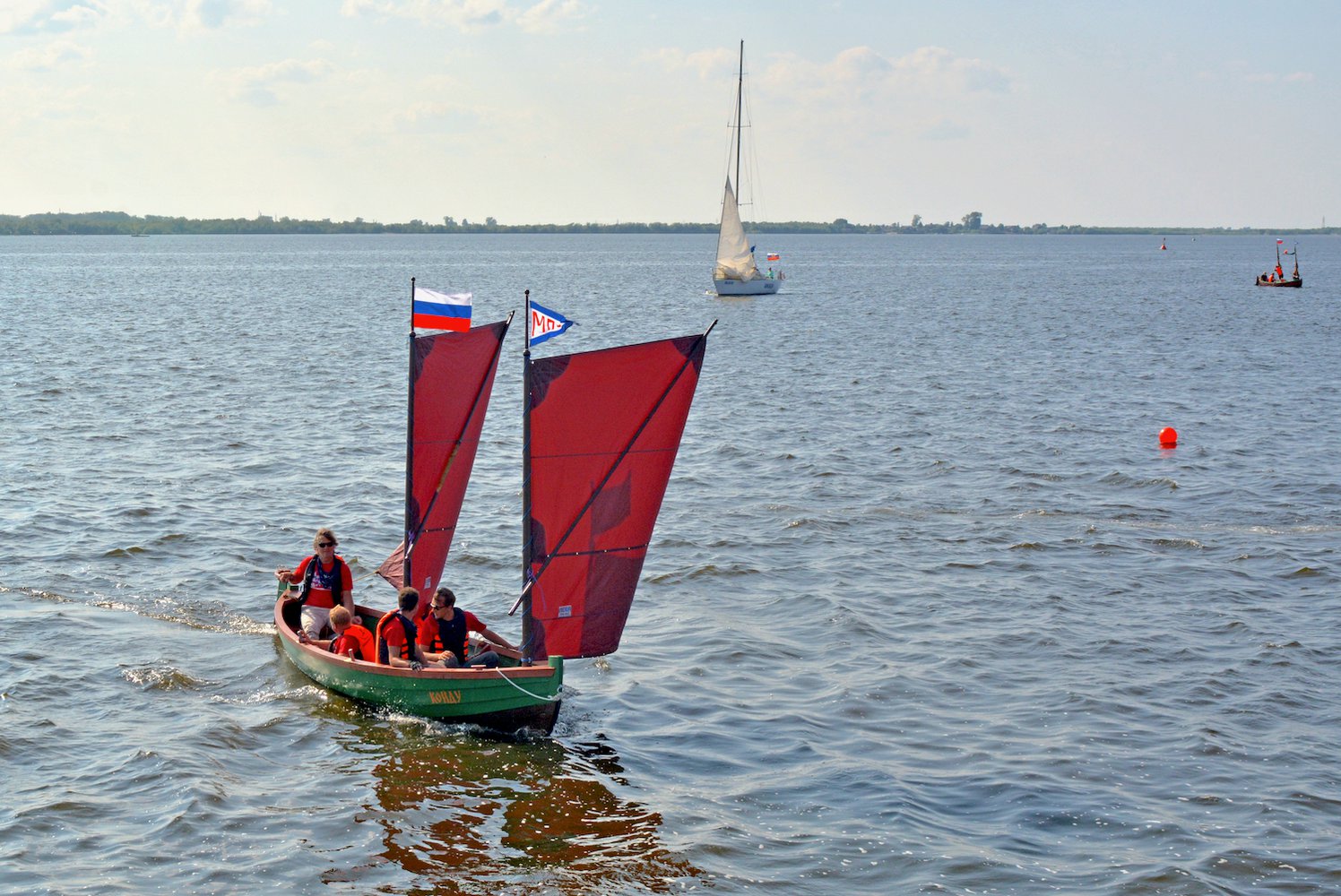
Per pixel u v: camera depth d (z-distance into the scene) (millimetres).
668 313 107750
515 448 40844
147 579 25344
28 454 37469
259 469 36469
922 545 28953
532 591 18484
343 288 145250
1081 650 21906
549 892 13930
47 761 16703
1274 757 17453
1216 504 32938
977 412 48281
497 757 17469
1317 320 95438
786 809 16000
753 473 36906
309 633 21297
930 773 17047
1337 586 25641
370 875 14203
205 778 16328
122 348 69562
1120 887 14094
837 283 168875
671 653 21750
